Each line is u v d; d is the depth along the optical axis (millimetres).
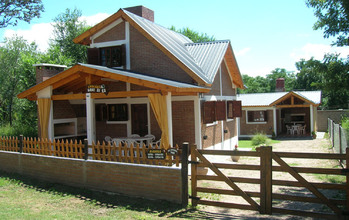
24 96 14023
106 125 16109
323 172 6383
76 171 9414
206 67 15312
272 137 28047
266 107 29109
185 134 14133
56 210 7488
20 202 8172
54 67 16781
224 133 18266
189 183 9766
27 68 23812
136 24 14922
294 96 27859
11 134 19969
